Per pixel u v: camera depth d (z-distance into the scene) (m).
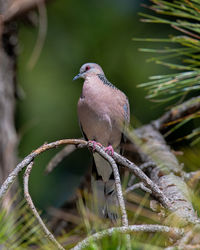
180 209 5.14
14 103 11.87
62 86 12.48
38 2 11.22
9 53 11.77
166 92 6.47
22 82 12.57
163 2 5.77
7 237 4.36
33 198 11.92
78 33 12.70
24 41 13.02
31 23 12.20
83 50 12.58
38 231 4.63
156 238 4.44
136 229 4.29
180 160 7.59
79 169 12.59
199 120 6.97
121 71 12.12
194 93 10.72
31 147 12.05
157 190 5.43
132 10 12.45
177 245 4.14
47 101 12.39
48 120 12.27
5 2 11.81
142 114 11.74
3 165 10.91
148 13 12.23
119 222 4.91
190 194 5.71
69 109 12.35
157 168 6.97
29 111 12.36
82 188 9.63
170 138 10.12
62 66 12.62
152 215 5.63
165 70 11.58
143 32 12.21
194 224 4.62
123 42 12.31
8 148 11.12
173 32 11.85
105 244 3.93
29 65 11.06
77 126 12.26
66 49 12.66
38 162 12.12
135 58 12.05
